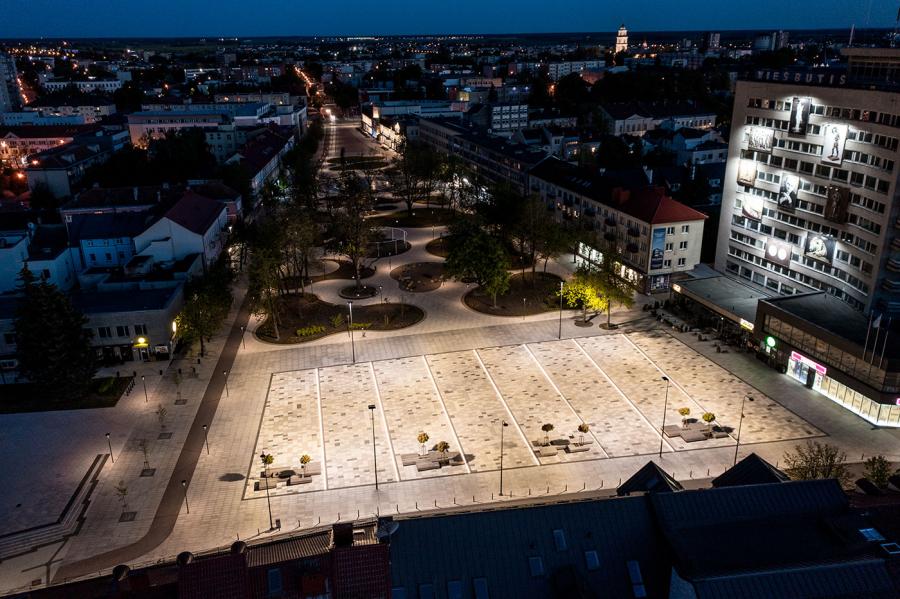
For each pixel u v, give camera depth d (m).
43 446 83.50
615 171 163.88
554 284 137.12
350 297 133.50
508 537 47.66
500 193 152.50
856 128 100.00
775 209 117.62
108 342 104.75
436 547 47.00
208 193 164.88
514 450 81.31
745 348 107.00
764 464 55.41
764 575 42.03
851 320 95.25
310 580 43.53
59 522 70.19
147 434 86.25
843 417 86.75
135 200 163.25
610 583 46.44
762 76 119.25
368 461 79.75
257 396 95.62
